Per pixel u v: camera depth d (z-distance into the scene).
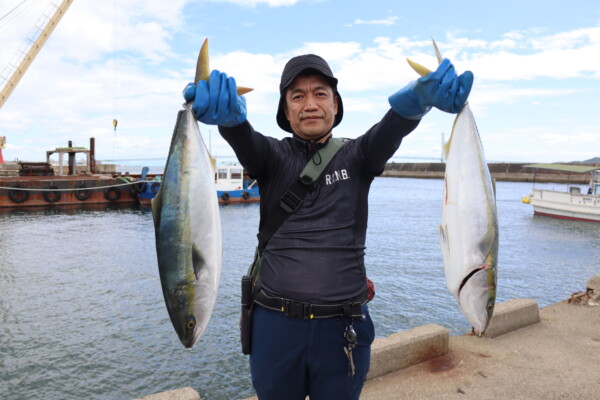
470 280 2.37
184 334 2.18
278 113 2.48
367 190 2.25
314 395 2.10
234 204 38.22
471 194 2.40
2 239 21.77
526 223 31.66
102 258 17.66
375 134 2.10
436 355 4.86
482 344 5.24
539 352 5.02
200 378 7.80
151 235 23.34
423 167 123.31
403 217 35.06
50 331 9.87
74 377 7.77
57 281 14.12
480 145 2.43
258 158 2.17
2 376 7.79
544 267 17.59
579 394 4.11
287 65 2.21
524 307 5.78
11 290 13.06
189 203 2.19
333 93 2.28
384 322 10.63
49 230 24.75
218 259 2.29
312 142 2.21
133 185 36.19
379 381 4.36
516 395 4.09
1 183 32.00
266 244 2.20
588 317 6.11
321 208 2.10
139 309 11.45
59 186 33.94
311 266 2.04
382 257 18.75
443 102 2.03
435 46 2.22
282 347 2.05
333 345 2.03
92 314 11.02
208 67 2.14
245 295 2.26
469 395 4.10
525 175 90.31
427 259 18.38
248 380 7.75
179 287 2.16
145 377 7.80
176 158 2.21
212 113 1.97
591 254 20.28
